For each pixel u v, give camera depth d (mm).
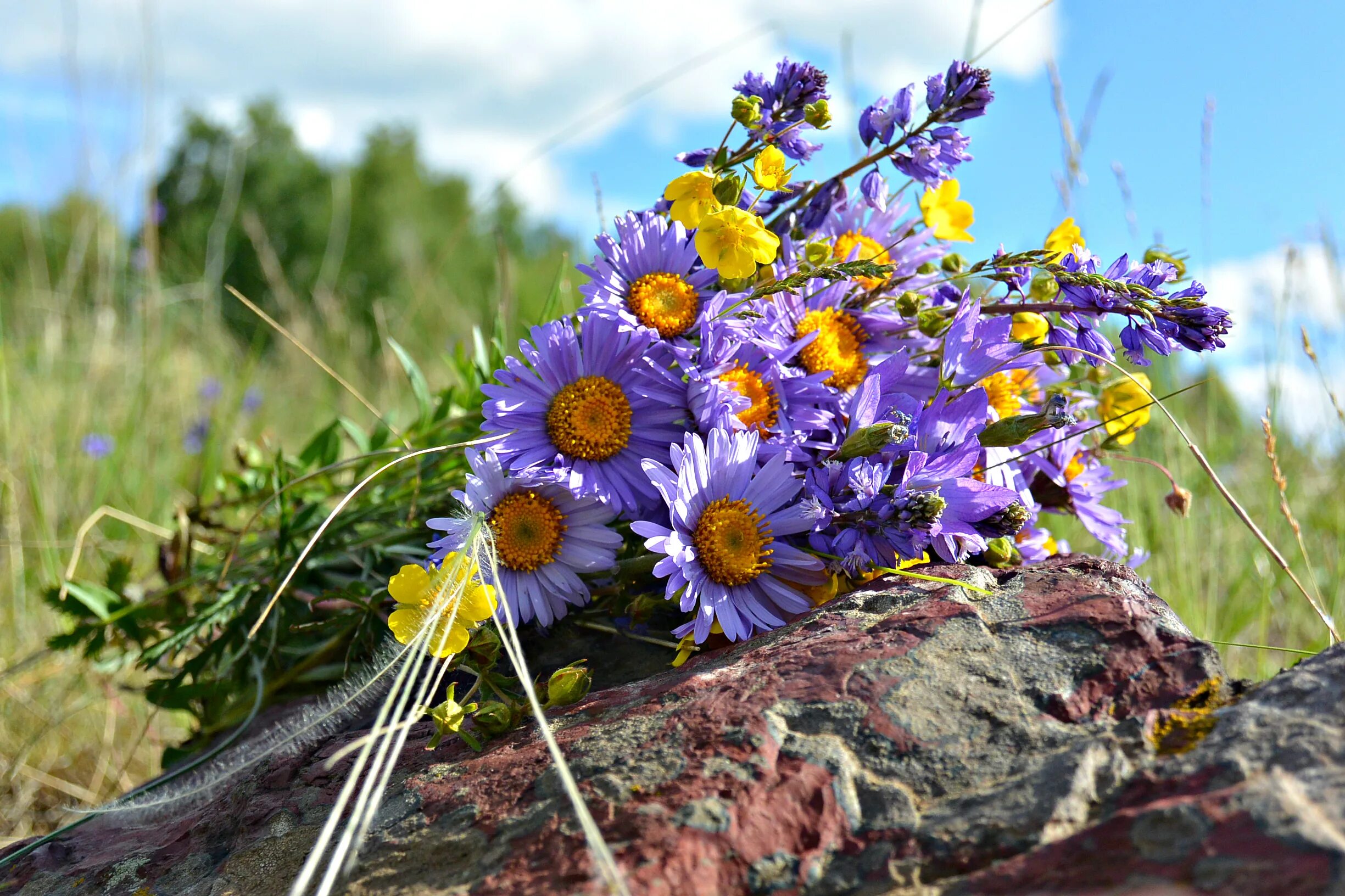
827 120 292
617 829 209
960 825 203
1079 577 252
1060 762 208
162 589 387
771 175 294
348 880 218
